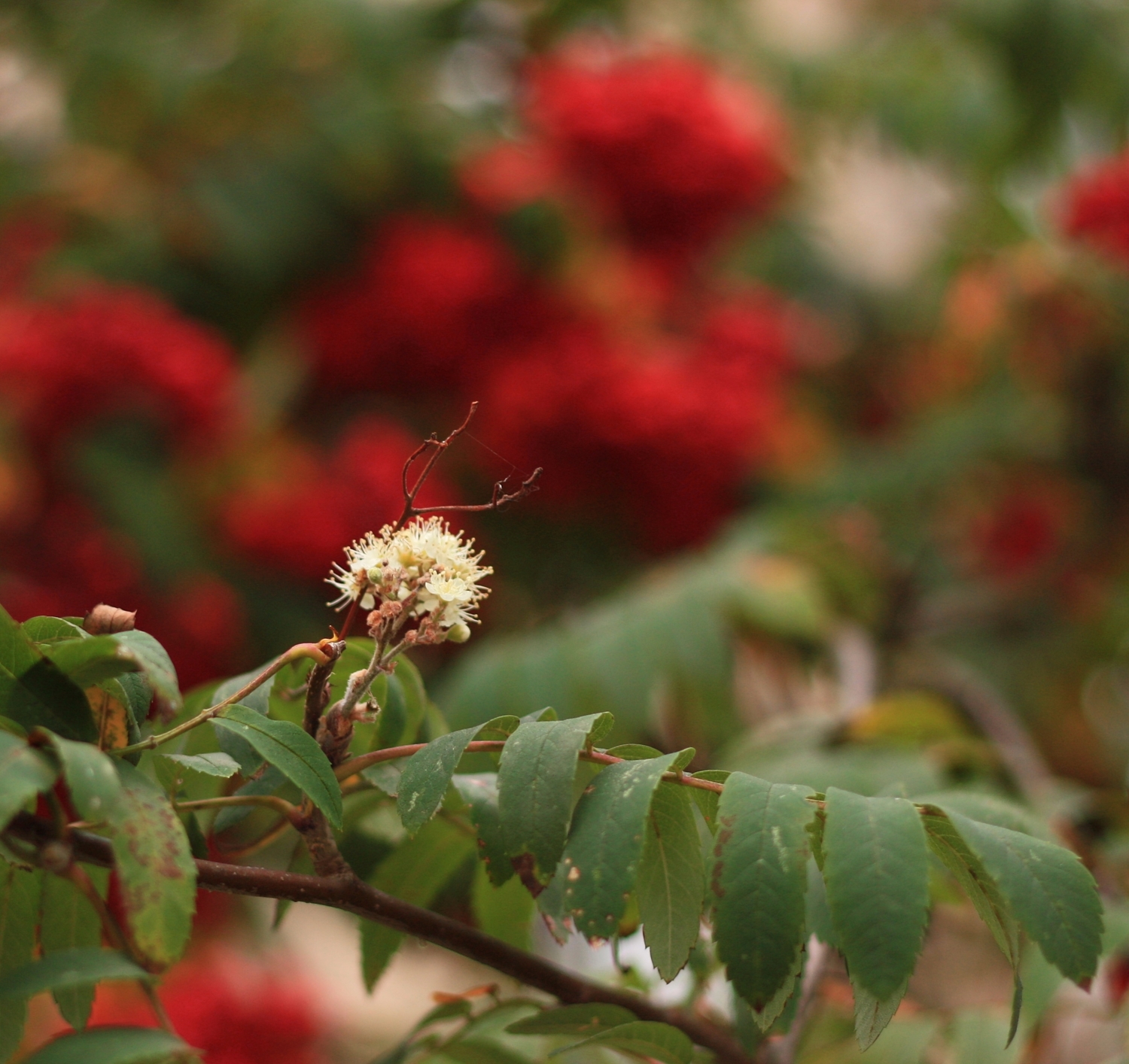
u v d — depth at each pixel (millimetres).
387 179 2395
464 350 2232
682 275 2525
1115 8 3145
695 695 1875
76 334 1976
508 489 2227
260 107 2516
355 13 2582
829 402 2959
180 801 902
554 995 910
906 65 2936
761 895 834
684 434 2080
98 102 2521
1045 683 2582
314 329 2258
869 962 827
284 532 1990
